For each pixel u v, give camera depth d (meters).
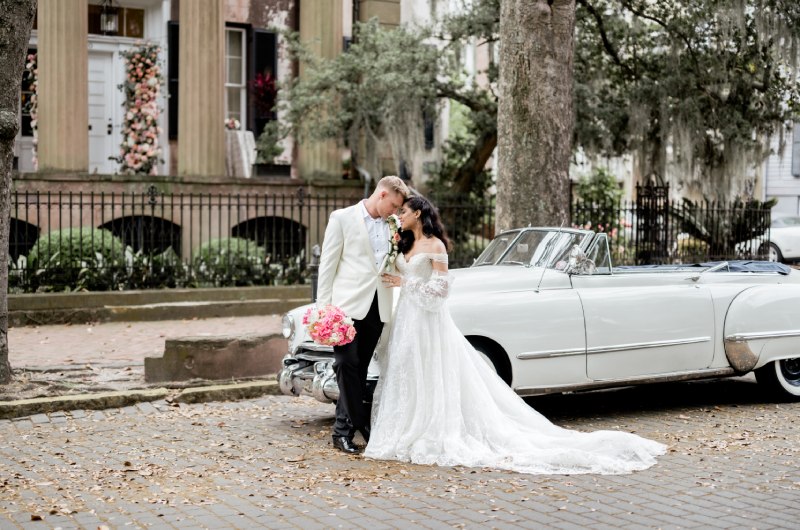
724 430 7.71
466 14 18.23
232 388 8.89
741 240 18.22
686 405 8.89
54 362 10.54
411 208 6.86
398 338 6.79
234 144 20.08
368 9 20.92
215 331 13.20
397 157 17.91
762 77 17.16
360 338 6.88
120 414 8.19
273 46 21.19
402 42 18.09
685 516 5.24
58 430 7.56
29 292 14.62
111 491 5.74
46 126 17.22
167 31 20.27
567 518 5.20
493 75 18.69
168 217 17.66
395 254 6.78
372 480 6.03
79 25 17.33
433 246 6.79
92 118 20.22
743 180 17.50
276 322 14.26
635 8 17.62
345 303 6.80
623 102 17.72
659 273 8.60
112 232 15.52
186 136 18.08
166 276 15.57
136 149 18.59
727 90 17.75
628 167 27.41
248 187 18.34
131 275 15.28
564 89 11.30
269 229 18.78
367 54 18.08
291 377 7.66
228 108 21.33
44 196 16.91
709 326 8.56
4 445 7.02
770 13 15.52
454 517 5.21
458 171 20.22
